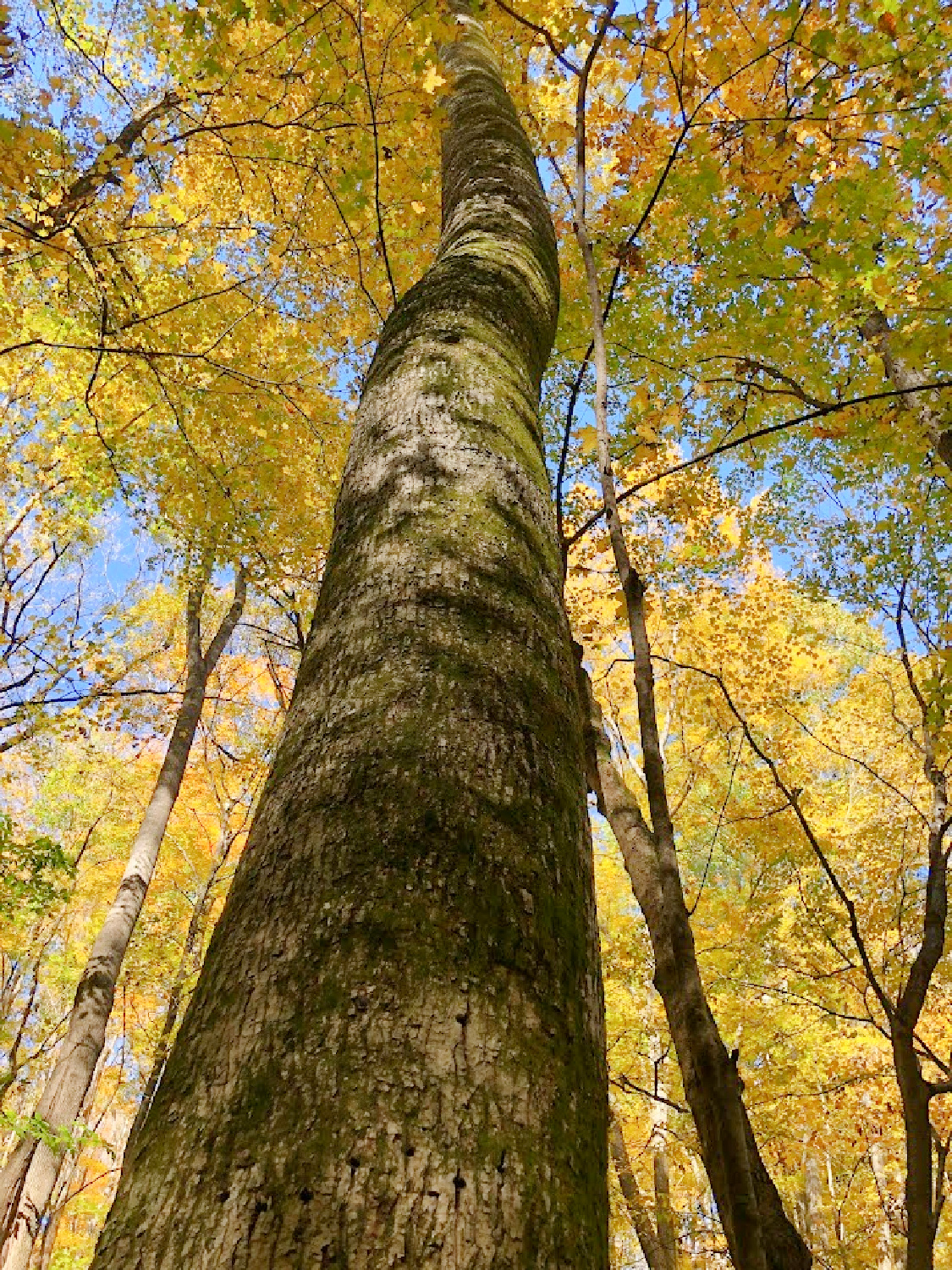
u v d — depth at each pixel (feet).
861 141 12.89
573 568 21.74
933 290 13.19
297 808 2.83
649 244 16.78
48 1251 36.68
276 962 2.34
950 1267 35.96
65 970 35.50
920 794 28.32
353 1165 1.84
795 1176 31.42
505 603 3.69
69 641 25.48
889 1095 25.26
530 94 17.35
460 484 4.29
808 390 16.93
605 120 14.57
